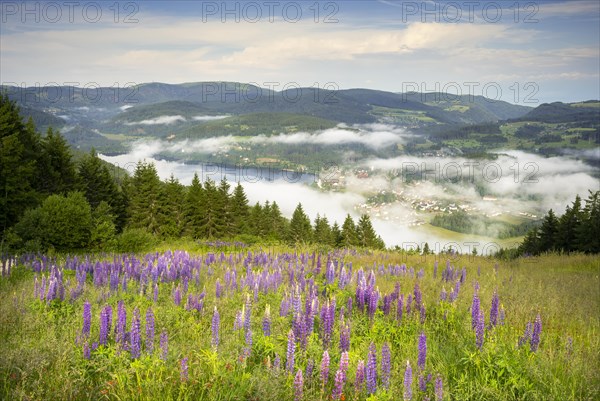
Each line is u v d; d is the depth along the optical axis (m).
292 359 6.71
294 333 7.81
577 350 8.07
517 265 22.22
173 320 9.38
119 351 7.28
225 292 11.64
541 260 26.27
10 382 6.46
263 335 7.96
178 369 6.77
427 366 7.30
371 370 6.31
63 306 10.23
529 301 11.59
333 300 8.56
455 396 6.38
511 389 6.43
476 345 7.84
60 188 50.00
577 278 17.12
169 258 15.33
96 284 12.77
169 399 6.01
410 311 9.80
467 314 9.84
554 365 7.43
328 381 6.78
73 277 13.66
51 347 7.49
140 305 10.27
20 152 37.97
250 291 11.84
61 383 6.36
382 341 8.51
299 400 6.02
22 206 36.88
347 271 13.96
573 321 10.09
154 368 6.71
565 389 6.71
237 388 6.26
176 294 10.66
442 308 10.05
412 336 8.60
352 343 8.24
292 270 13.65
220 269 15.76
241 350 7.43
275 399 6.13
